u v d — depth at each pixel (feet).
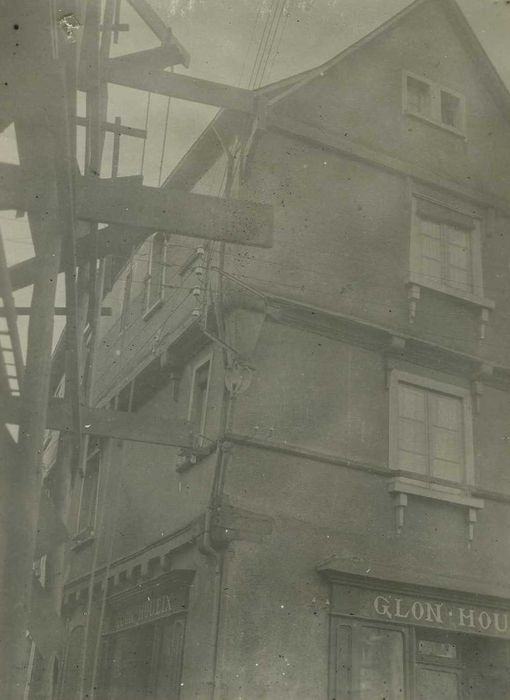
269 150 47.67
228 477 41.45
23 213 20.27
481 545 47.06
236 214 25.41
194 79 35.55
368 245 49.06
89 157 30.32
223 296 44.32
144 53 34.42
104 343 71.05
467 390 49.98
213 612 39.14
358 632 41.01
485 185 54.60
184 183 56.44
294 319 45.52
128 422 40.22
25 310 24.43
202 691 37.99
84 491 65.92
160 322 56.44
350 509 43.75
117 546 55.26
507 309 52.90
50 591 31.89
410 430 47.37
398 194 51.39
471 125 55.93
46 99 18.42
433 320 49.90
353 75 51.96
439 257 51.72
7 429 18.25
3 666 17.13
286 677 38.86
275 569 40.65
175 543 44.19
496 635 43.88
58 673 57.21
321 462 43.86
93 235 31.86
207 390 46.52
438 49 56.08
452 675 43.50
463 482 47.75
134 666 49.47
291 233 46.91
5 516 17.93
